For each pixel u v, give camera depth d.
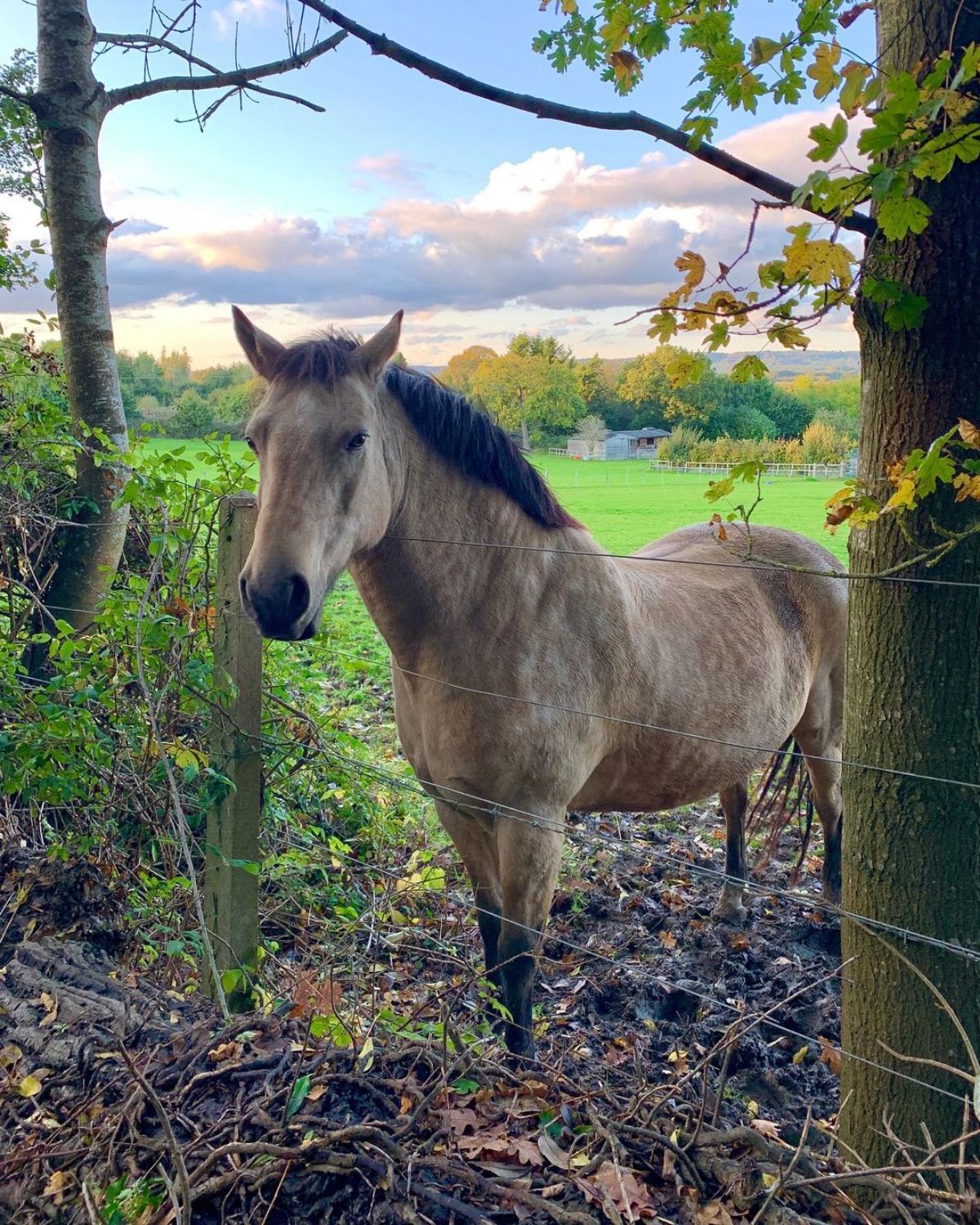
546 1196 1.77
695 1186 1.78
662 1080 3.01
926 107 1.37
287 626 2.40
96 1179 1.90
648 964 3.78
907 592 1.90
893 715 1.94
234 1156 1.88
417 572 2.89
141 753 3.34
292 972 3.03
